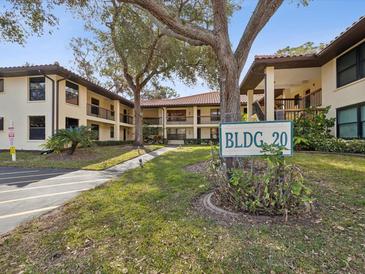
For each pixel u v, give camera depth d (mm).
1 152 14992
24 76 15758
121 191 5262
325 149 10188
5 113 15969
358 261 2365
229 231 3029
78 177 7527
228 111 4656
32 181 6949
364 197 4133
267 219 3281
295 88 17547
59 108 15742
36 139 15648
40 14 8031
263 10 4762
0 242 3141
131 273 2389
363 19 7898
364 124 9664
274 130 3572
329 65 11719
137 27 14305
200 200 4305
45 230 3439
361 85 9625
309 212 3439
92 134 13617
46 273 2455
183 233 3074
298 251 2557
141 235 3104
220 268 2377
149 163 9797
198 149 15906
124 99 25203
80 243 3004
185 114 30469
